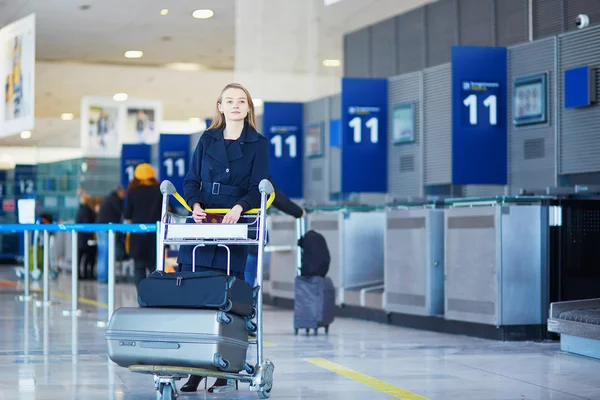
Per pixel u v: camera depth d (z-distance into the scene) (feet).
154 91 83.87
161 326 13.84
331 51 59.41
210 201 15.72
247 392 16.37
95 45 69.36
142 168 34.86
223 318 13.69
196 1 56.65
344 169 44.52
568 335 22.86
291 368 19.95
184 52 71.61
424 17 53.62
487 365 20.52
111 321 14.15
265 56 59.57
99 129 76.95
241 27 60.18
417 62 54.29
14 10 58.49
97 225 29.30
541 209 25.79
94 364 20.26
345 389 16.96
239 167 15.76
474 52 36.24
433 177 41.70
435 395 16.33
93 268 68.85
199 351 13.66
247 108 15.99
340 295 34.27
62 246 77.41
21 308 37.81
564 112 33.81
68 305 39.78
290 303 38.83
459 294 27.14
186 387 16.37
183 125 98.32
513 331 25.62
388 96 45.14
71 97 85.92
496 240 25.48
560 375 18.90
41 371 19.13
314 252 28.04
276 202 19.95
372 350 23.56
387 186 45.09
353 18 58.23
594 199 26.11
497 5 47.14
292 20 58.95
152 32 65.00
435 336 27.25
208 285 13.87
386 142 45.14
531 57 35.42
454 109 36.14
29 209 36.58
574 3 41.14
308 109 51.75
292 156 52.03
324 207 35.58
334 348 24.04
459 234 27.20
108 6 57.62
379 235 34.78
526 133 35.60
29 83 41.70
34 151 95.35
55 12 59.11
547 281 25.73
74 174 78.48
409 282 29.96
